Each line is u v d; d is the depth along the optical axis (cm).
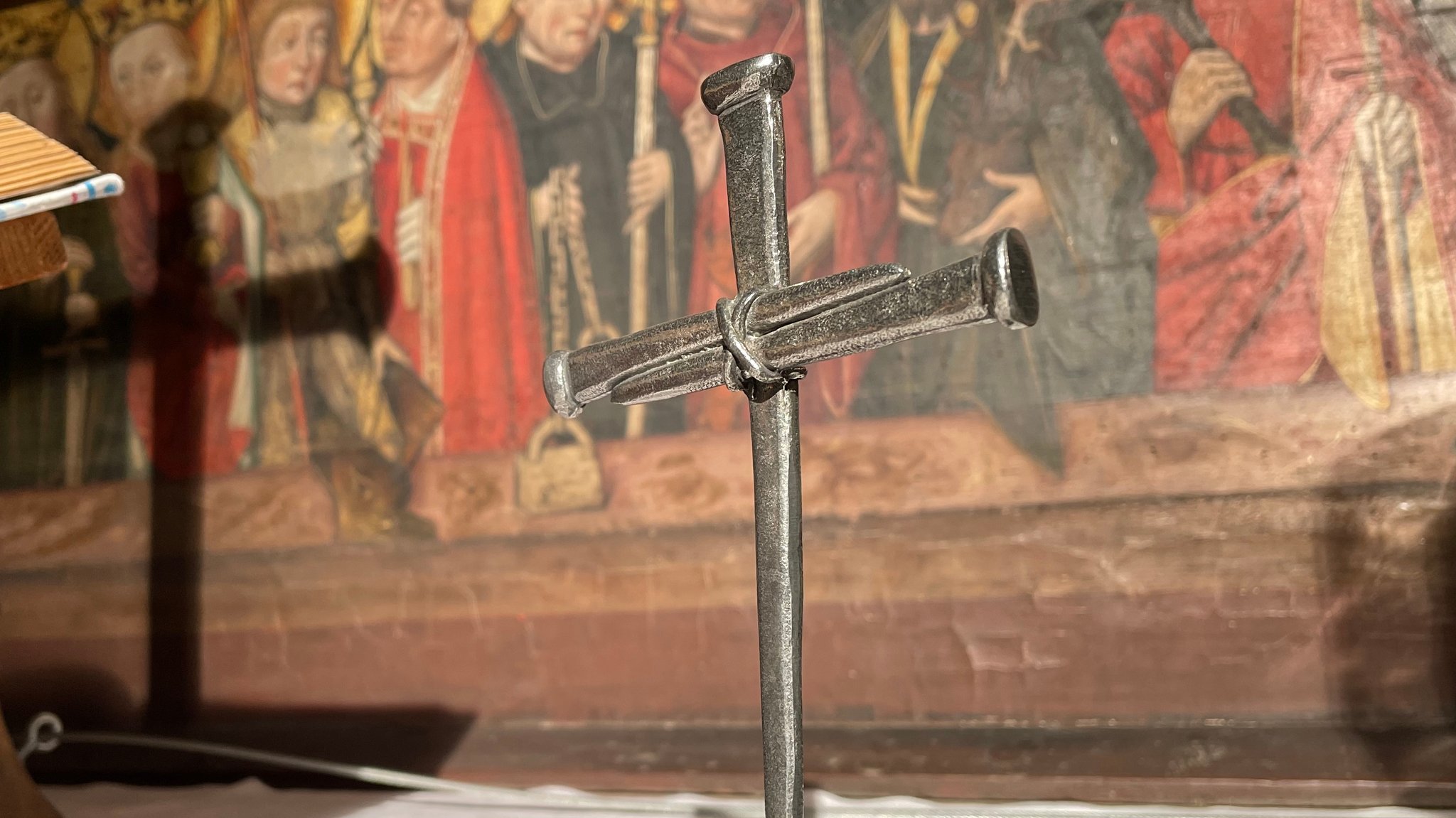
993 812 205
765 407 131
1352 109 247
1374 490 236
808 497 270
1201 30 258
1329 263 246
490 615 288
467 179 308
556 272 299
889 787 227
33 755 300
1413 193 242
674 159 293
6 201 144
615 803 224
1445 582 229
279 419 314
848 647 262
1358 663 231
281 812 229
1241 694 237
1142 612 246
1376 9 247
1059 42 268
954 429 264
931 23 277
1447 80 242
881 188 277
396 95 315
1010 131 269
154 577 316
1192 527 246
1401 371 238
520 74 306
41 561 324
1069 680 247
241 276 322
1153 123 260
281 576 306
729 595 272
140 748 297
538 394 296
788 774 126
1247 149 254
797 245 280
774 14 288
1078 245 262
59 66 340
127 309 329
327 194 318
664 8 297
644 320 292
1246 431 246
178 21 333
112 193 151
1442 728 222
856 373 272
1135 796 213
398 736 283
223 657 307
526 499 291
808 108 283
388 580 297
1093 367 257
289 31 324
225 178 326
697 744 258
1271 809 200
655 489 282
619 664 277
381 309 310
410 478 301
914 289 115
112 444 325
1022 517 256
